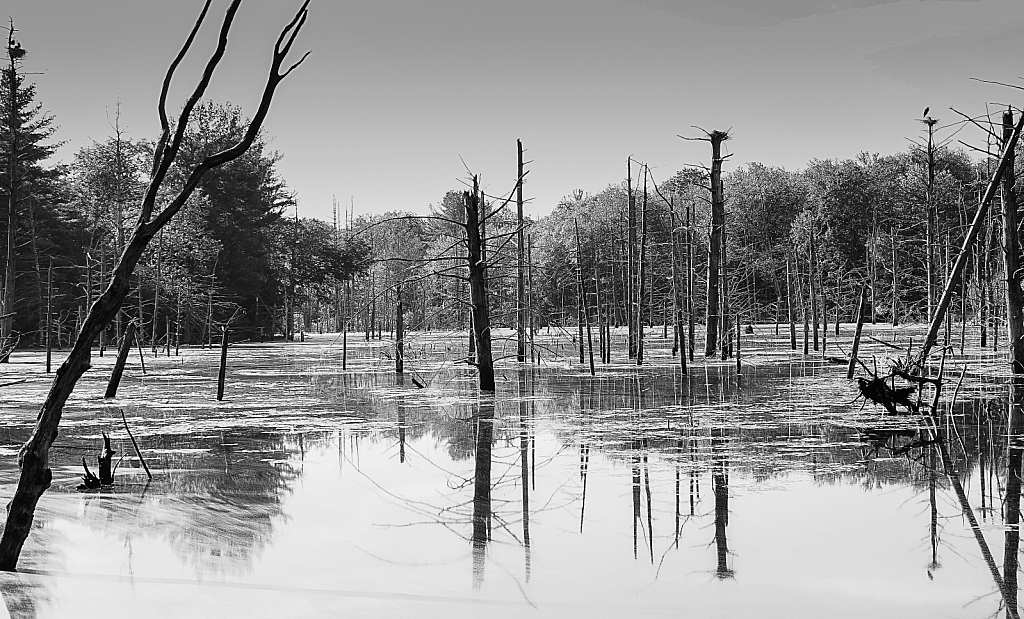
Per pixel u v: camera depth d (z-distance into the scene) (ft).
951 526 31.04
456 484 39.04
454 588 24.30
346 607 22.41
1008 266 92.17
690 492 37.04
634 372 103.50
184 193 24.27
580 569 26.27
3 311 144.87
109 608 21.57
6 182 163.02
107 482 38.19
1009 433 52.01
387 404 72.13
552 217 326.24
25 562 25.32
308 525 31.24
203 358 151.94
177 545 28.19
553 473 41.47
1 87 152.87
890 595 23.88
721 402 70.44
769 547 28.63
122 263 23.80
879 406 65.98
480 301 82.89
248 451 47.96
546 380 94.38
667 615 22.35
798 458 44.55
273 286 241.96
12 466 41.60
